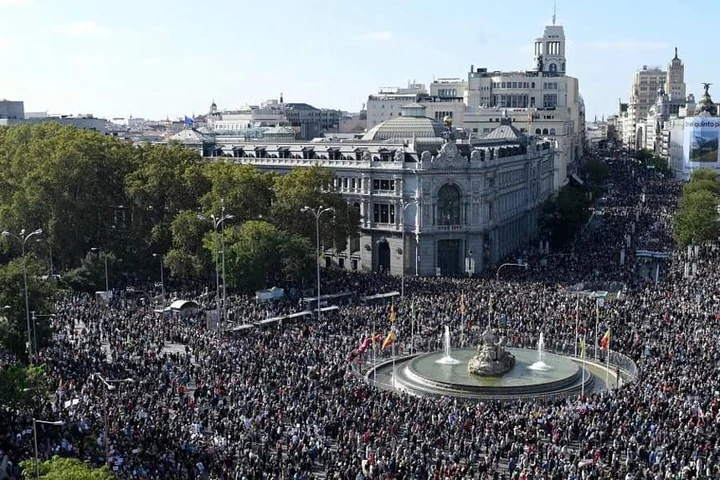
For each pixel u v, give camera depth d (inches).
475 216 7372.1
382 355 4468.5
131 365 3838.6
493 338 4131.4
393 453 2802.7
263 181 6609.3
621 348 4333.2
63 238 6348.4
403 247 7288.4
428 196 7239.2
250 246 5590.6
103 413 2965.1
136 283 6264.8
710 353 3996.1
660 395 3373.5
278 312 5123.0
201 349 4183.1
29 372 3125.0
